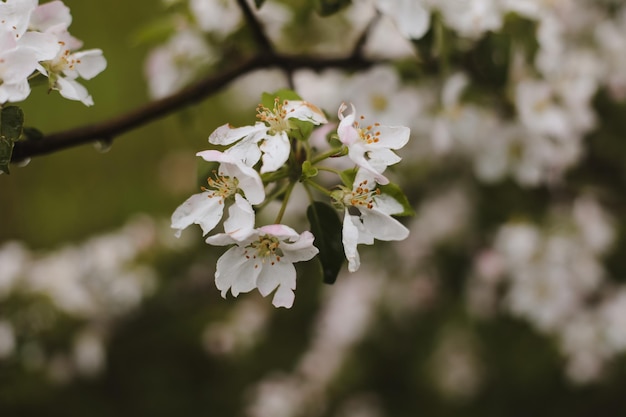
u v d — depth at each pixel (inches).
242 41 32.1
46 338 42.9
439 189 46.3
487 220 44.4
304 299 52.4
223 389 52.2
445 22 29.2
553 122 32.4
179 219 22.4
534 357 45.0
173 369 51.7
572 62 34.4
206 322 51.1
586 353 41.0
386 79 31.9
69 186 71.6
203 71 32.5
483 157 34.0
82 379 48.6
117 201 71.1
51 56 22.8
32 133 25.3
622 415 45.2
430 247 46.4
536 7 30.8
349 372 49.3
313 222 23.2
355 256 21.8
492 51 30.5
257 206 23.5
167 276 47.1
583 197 39.5
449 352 48.1
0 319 41.8
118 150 72.2
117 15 74.7
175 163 68.5
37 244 69.3
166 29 32.7
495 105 33.5
